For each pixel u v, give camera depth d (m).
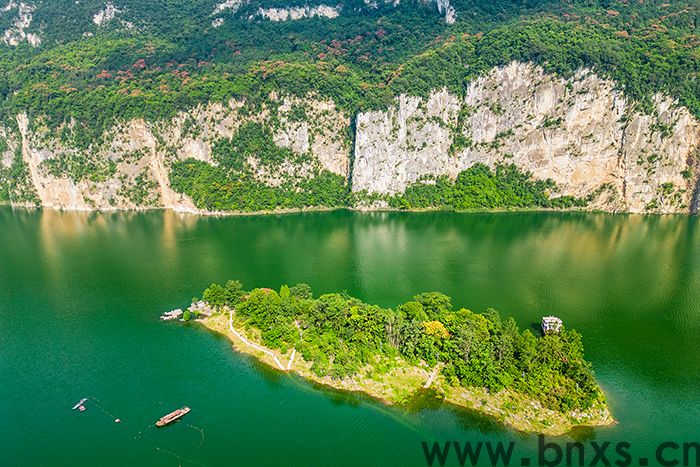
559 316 111.25
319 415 78.31
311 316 101.31
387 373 86.88
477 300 119.81
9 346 100.88
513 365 84.62
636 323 108.12
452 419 76.81
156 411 79.75
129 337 103.69
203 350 97.50
